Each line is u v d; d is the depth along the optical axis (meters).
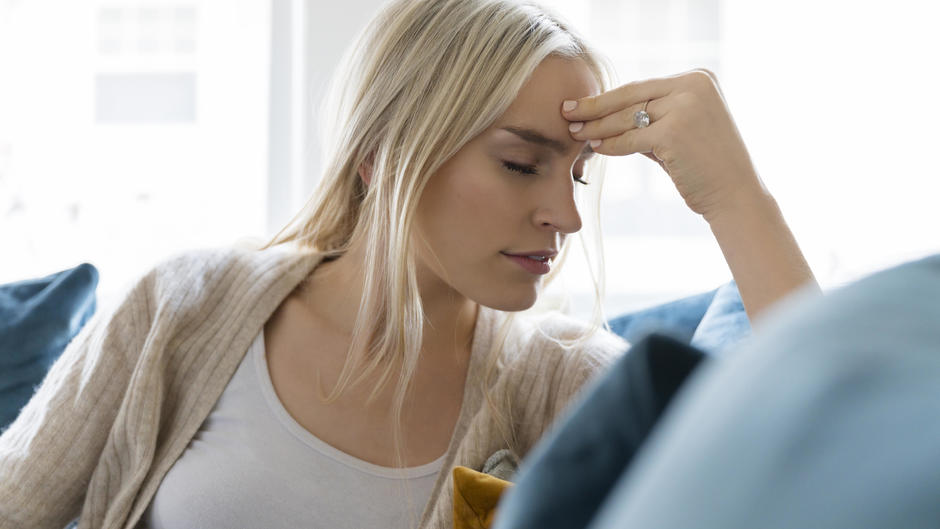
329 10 2.17
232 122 2.33
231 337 1.21
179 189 2.35
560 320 1.31
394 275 1.07
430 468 1.14
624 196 2.28
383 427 1.15
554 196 1.04
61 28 2.34
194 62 2.34
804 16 2.24
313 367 1.19
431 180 1.06
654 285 2.28
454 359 1.22
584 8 2.28
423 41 1.08
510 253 1.06
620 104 1.04
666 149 1.03
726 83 2.27
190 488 1.12
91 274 1.58
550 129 1.03
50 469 1.17
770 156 2.26
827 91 2.24
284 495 1.10
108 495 1.19
